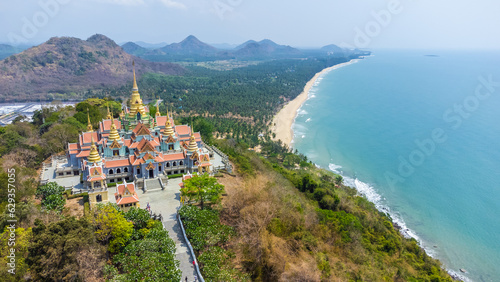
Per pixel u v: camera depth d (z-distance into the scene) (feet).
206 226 253.03
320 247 285.23
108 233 230.27
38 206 271.49
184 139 424.87
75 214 280.31
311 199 417.69
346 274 259.80
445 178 600.80
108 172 344.49
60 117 545.03
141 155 352.69
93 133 381.60
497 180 581.12
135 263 206.59
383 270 292.61
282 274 227.81
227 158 434.30
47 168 380.37
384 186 586.86
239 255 247.91
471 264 388.37
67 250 191.21
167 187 345.72
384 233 381.81
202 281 210.79
